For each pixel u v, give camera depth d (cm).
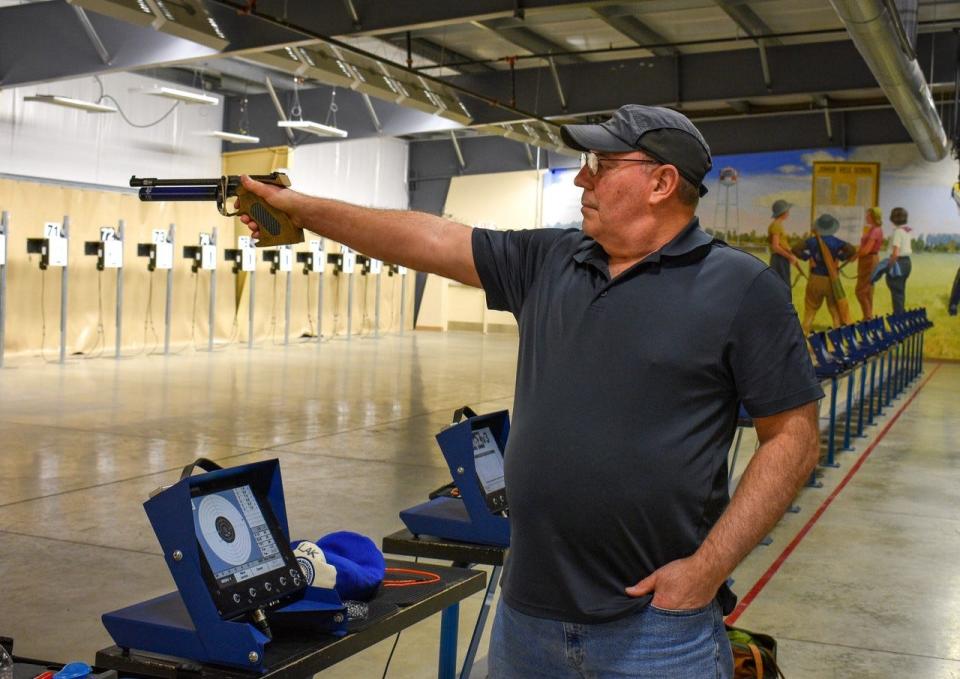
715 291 171
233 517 201
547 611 175
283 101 1672
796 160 1878
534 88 1423
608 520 170
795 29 1283
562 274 185
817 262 1877
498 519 288
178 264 1560
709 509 173
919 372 1625
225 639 186
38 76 1070
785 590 483
